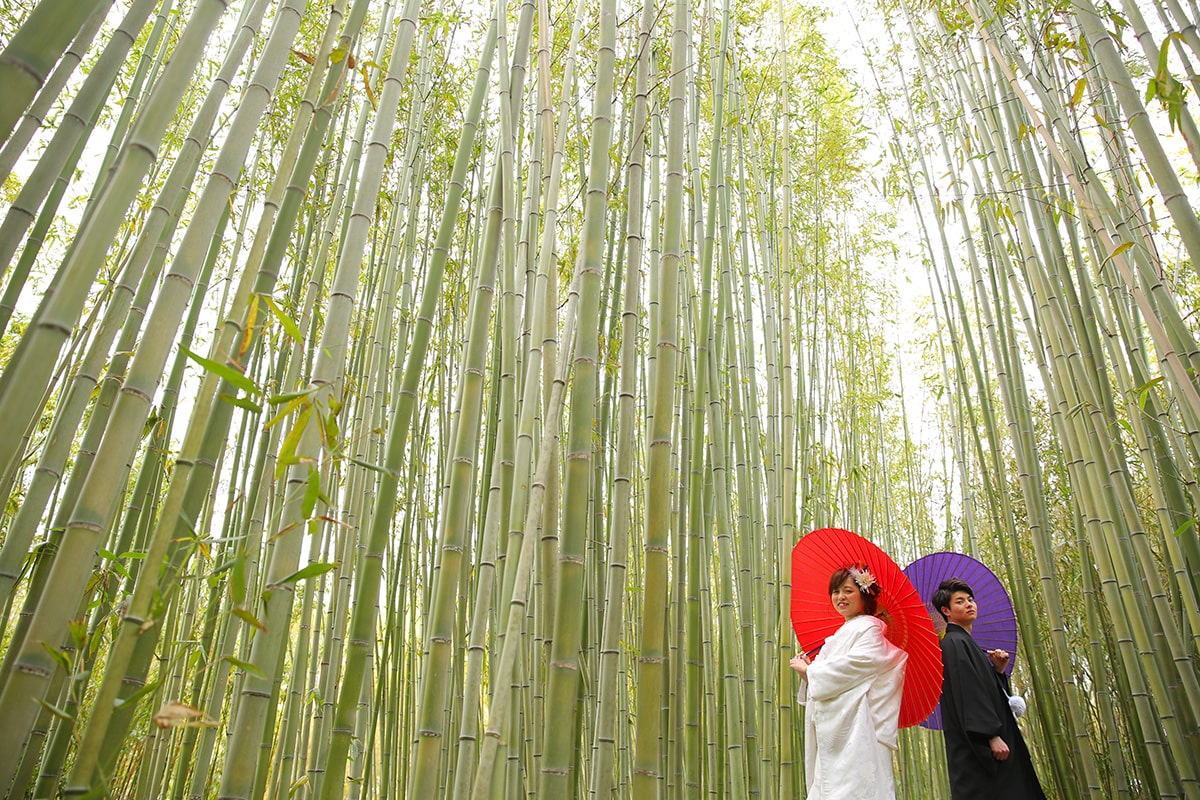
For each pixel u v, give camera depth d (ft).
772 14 18.85
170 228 7.95
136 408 4.36
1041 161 12.67
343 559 10.38
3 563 5.22
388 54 12.28
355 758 10.19
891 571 9.18
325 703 9.41
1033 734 17.33
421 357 6.82
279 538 5.23
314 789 9.33
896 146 17.95
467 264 13.94
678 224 6.73
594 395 5.92
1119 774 11.82
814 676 8.46
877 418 23.88
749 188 17.39
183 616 9.98
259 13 6.16
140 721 9.34
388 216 13.91
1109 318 12.22
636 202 6.67
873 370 24.12
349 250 5.82
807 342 18.67
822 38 18.07
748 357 14.02
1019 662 17.90
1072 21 11.83
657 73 13.07
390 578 11.81
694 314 11.14
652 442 6.22
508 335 7.63
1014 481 19.45
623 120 12.30
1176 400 12.59
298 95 12.39
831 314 21.40
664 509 6.07
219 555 8.15
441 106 14.14
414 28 6.88
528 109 14.32
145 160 4.40
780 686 10.21
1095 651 12.64
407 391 6.63
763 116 17.95
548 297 6.81
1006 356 14.12
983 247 15.55
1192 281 15.30
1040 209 12.60
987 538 21.75
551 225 6.86
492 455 10.73
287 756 9.84
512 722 8.09
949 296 16.84
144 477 7.91
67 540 4.13
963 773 9.54
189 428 4.41
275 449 9.02
